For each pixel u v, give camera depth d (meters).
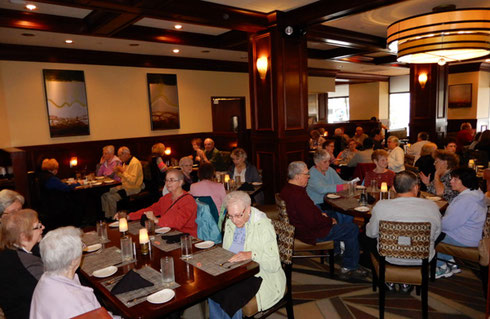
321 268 3.68
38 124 6.98
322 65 11.15
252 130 5.93
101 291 1.83
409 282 2.56
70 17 5.32
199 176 3.52
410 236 2.44
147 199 5.86
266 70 5.55
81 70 7.38
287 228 2.46
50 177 4.78
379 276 2.61
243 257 2.16
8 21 4.86
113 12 4.54
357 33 7.12
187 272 2.00
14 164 4.99
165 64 8.49
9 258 1.86
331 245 3.28
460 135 8.63
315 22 5.19
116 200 5.54
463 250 2.91
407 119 15.55
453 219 2.91
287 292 2.51
